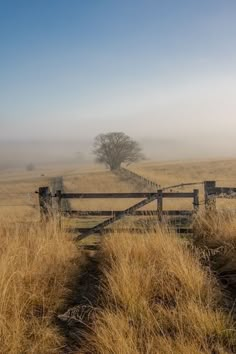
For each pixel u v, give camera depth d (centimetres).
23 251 715
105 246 844
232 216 940
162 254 709
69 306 585
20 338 463
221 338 460
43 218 966
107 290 601
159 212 976
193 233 938
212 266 734
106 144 9138
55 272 684
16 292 548
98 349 439
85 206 3266
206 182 985
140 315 506
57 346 467
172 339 454
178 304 529
